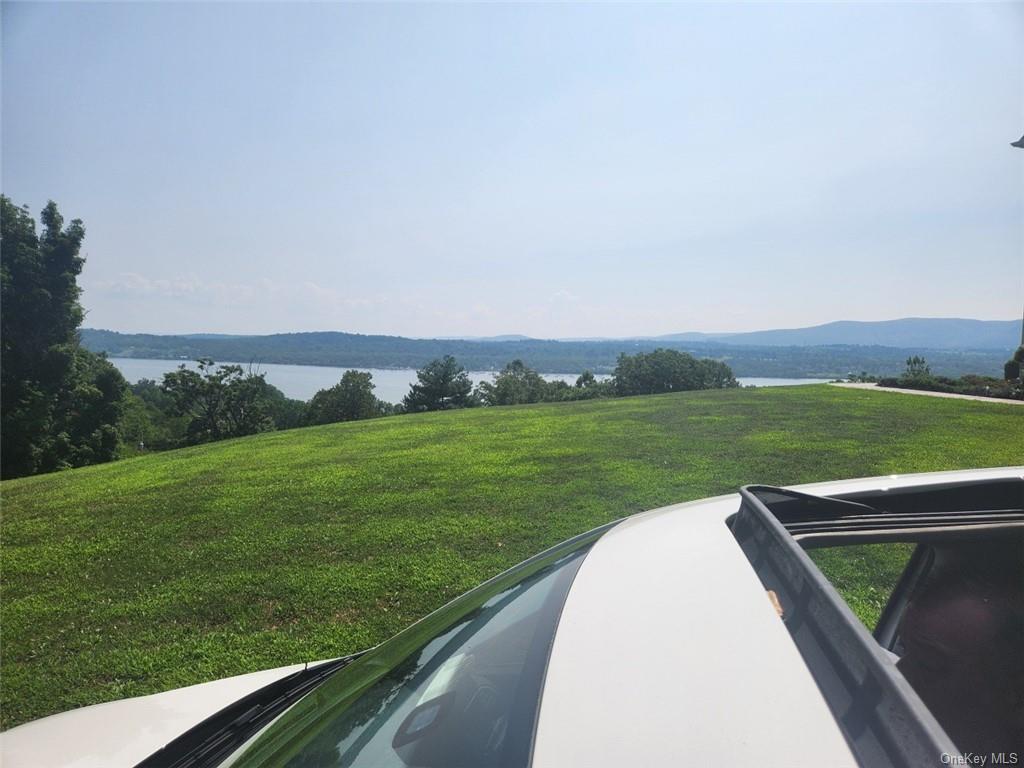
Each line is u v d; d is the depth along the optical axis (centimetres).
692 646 109
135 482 1234
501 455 1227
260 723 192
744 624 112
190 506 948
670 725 95
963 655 180
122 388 5338
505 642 137
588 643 117
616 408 2008
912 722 79
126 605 571
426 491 939
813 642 103
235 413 7606
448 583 574
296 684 223
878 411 1616
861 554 328
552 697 106
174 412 7538
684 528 161
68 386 5088
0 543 820
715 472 962
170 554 713
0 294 4800
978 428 1296
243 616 532
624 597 129
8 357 4847
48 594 616
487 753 107
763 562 134
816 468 956
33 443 4712
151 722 211
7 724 399
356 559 649
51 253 5084
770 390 2403
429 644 164
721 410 1780
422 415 2225
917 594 198
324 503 903
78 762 189
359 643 476
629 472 995
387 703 145
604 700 102
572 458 1148
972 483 207
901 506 204
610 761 91
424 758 117
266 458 1416
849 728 87
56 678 449
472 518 774
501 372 7894
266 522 820
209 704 224
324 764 136
